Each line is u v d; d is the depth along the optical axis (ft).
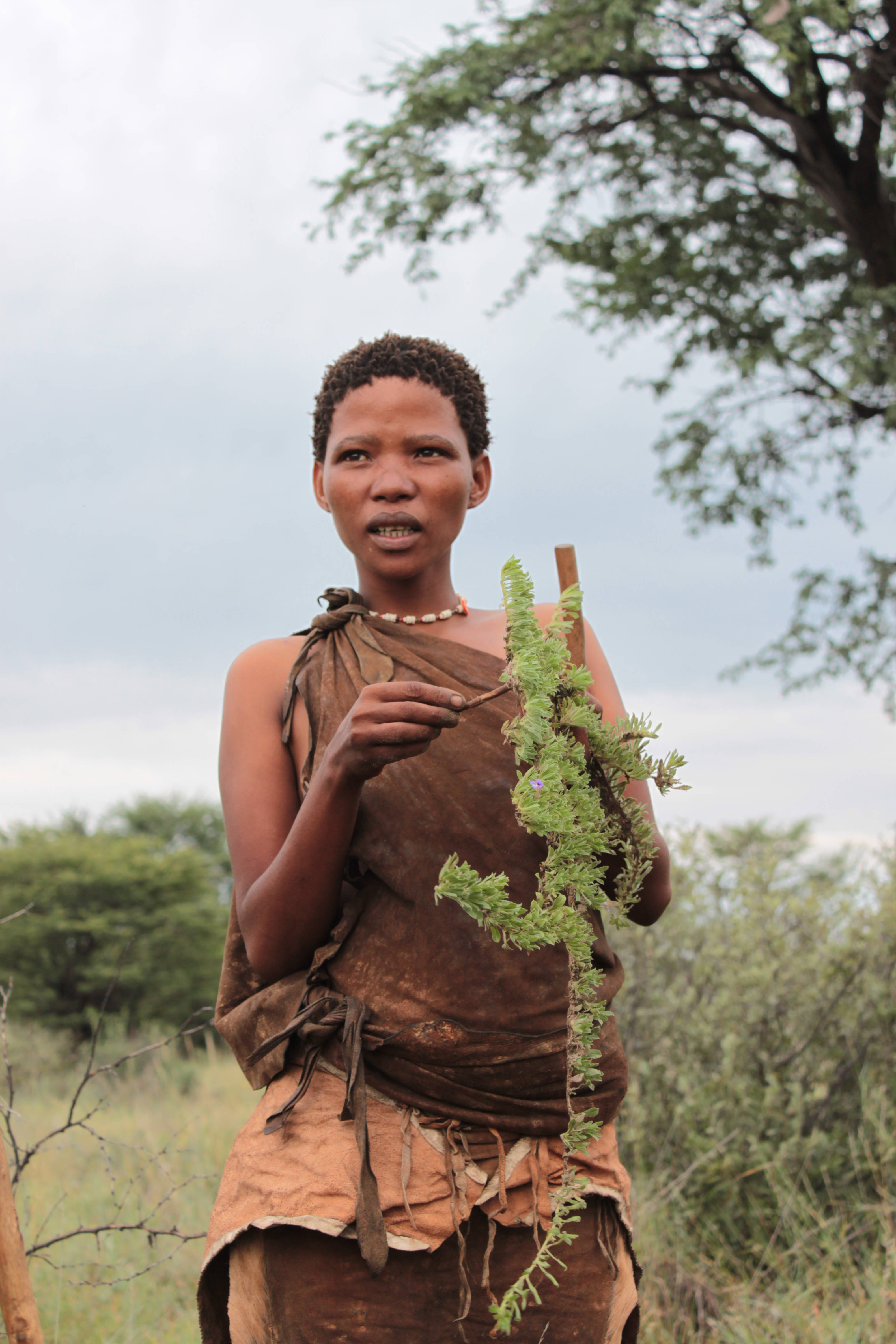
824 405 33.71
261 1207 5.18
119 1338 10.52
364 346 6.23
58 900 86.79
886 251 32.27
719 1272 11.94
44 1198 13.83
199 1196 14.33
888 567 34.35
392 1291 5.11
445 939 5.25
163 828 126.41
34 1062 37.63
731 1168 13.08
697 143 34.94
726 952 15.40
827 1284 11.16
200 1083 25.82
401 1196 5.08
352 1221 5.02
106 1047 39.73
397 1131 5.19
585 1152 5.35
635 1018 15.21
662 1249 12.12
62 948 85.20
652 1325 10.62
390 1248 5.01
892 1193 12.66
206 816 128.16
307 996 5.38
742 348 34.06
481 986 5.20
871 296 29.78
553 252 35.83
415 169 32.37
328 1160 5.15
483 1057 5.16
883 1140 12.96
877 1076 14.32
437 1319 5.14
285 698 5.99
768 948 15.17
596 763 5.40
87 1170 15.92
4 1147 5.16
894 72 29.30
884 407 32.76
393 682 5.48
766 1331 10.52
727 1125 13.58
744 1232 12.96
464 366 6.33
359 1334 5.07
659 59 31.76
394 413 5.99
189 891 92.99
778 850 16.35
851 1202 12.75
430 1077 5.18
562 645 4.88
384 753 4.84
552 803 4.76
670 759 5.29
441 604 6.26
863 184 31.83
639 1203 12.81
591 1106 5.34
